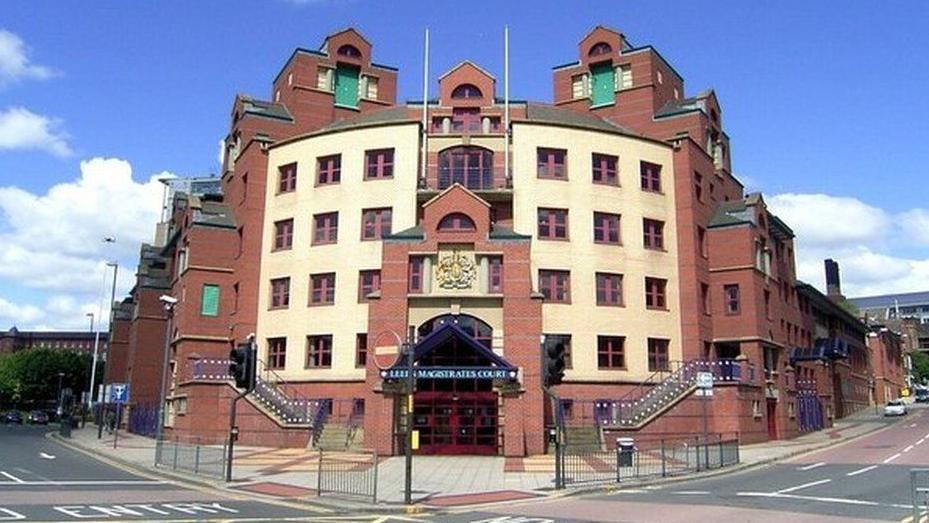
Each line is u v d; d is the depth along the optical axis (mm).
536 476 27625
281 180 49312
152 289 65250
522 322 36031
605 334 44281
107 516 17141
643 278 46156
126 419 64375
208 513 18156
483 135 47750
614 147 47531
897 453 35375
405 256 37875
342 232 45812
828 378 69875
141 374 63594
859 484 23625
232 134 56219
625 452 27844
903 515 17016
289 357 45625
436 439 36719
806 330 65938
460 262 38031
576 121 51500
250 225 48844
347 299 44719
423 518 18047
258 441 39969
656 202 48031
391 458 34281
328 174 47406
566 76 60094
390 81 60750
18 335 179625
